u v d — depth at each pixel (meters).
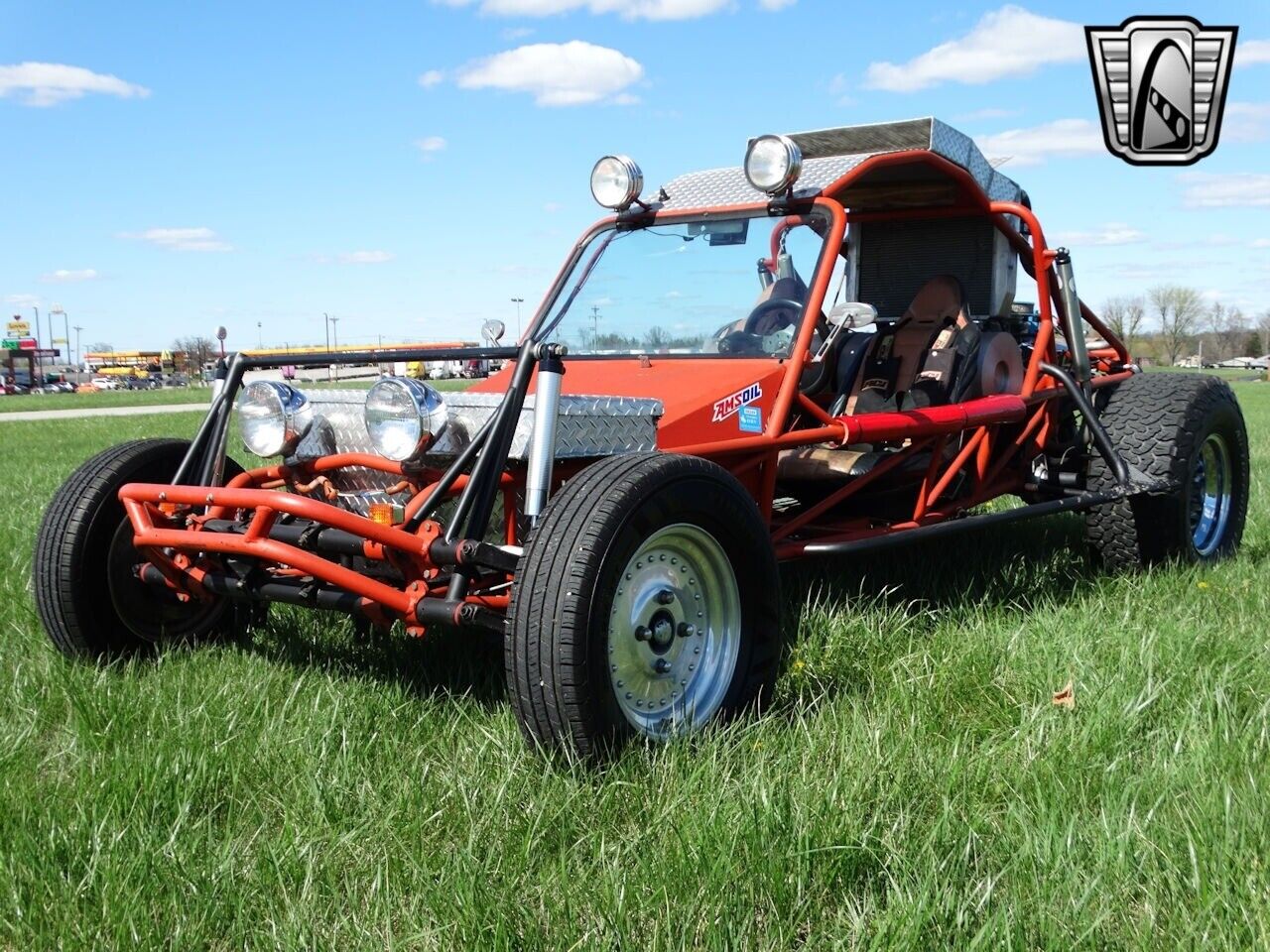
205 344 108.25
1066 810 2.50
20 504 7.73
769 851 2.28
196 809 2.67
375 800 2.64
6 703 3.44
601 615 2.79
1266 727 2.85
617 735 2.85
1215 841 2.27
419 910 2.20
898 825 2.44
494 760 2.89
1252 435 14.84
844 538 3.97
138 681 3.62
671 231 4.61
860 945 2.02
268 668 3.70
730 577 3.23
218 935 2.17
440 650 3.86
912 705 3.18
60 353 123.19
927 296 5.18
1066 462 5.38
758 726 3.08
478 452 3.20
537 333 4.71
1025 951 1.97
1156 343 85.06
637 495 2.88
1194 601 4.34
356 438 3.70
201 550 3.30
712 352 4.32
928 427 4.27
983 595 4.48
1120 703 3.04
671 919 2.10
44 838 2.45
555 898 2.21
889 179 5.02
